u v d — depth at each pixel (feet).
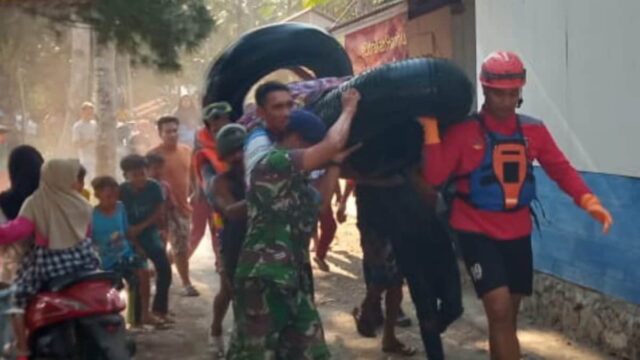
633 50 20.92
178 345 24.52
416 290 20.29
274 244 16.38
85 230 19.54
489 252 17.87
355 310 25.08
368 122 17.81
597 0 22.29
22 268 19.43
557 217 24.58
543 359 22.11
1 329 19.16
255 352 16.56
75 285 19.04
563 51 23.97
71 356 18.95
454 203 18.30
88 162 63.72
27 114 97.96
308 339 16.84
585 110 22.99
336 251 38.58
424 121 17.87
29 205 19.11
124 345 19.10
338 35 53.98
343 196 33.40
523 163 17.90
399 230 20.29
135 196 25.38
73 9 25.34
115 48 25.79
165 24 24.77
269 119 17.02
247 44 23.88
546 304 25.25
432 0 38.29
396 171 19.85
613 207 21.94
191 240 30.89
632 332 21.17
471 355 23.07
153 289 31.27
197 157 22.34
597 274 22.82
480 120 18.01
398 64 17.60
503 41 27.53
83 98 77.92
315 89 19.72
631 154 21.13
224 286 22.62
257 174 16.37
